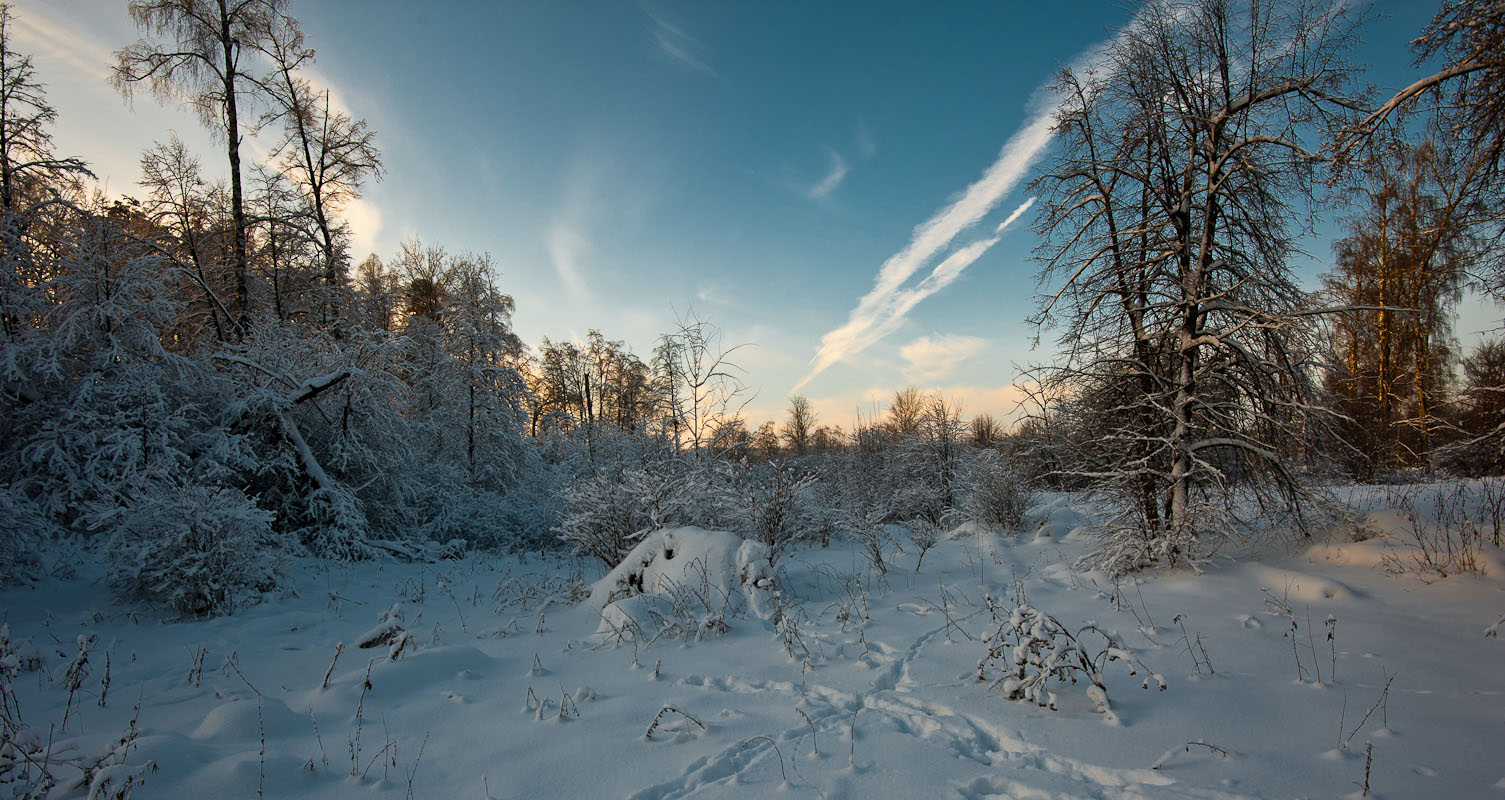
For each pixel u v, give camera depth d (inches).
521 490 620.7
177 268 457.4
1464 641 203.6
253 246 664.4
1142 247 378.9
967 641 231.9
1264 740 140.6
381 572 412.5
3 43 458.9
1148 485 362.6
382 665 203.3
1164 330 360.2
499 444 695.1
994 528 534.3
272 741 156.4
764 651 229.8
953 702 171.2
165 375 400.2
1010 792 125.8
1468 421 386.6
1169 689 173.6
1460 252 355.9
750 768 136.6
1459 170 302.5
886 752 142.4
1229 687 172.6
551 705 178.4
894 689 187.0
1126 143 371.6
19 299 371.2
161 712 177.5
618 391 1300.4
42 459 346.6
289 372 473.1
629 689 193.6
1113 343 378.3
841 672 202.5
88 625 265.6
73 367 384.2
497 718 170.6
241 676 206.7
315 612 306.8
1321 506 333.7
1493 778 120.6
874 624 263.0
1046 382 386.3
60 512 342.0
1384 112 290.8
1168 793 119.6
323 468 490.3
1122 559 340.8
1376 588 275.7
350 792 130.3
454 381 665.0
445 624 292.4
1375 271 692.1
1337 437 332.8
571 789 130.2
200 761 139.6
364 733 161.2
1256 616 242.8
